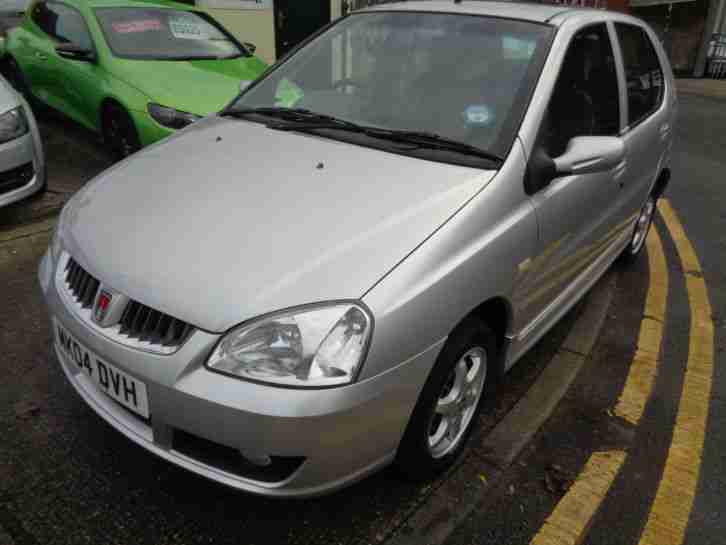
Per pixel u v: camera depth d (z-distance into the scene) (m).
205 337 1.83
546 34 2.82
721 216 5.92
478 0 3.28
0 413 2.62
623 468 2.64
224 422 1.80
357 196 2.23
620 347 3.57
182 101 5.00
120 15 5.80
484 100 2.63
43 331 3.19
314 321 1.82
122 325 1.98
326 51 3.21
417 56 2.91
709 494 2.55
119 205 2.35
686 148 8.58
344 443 1.88
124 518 2.17
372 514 2.27
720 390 3.25
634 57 3.67
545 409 2.94
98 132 5.64
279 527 2.19
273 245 2.01
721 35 17.78
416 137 2.58
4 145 4.06
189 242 2.06
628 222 3.89
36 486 2.27
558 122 2.69
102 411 2.13
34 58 6.19
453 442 2.45
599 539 2.29
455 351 2.17
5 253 3.96
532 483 2.50
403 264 1.97
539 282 2.66
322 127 2.76
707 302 4.21
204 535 2.14
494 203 2.28
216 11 8.25
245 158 2.56
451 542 2.20
